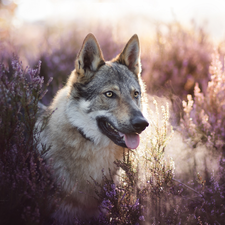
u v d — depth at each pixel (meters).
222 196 3.14
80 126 3.37
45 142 3.51
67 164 3.30
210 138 4.07
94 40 3.42
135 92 3.64
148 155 3.40
